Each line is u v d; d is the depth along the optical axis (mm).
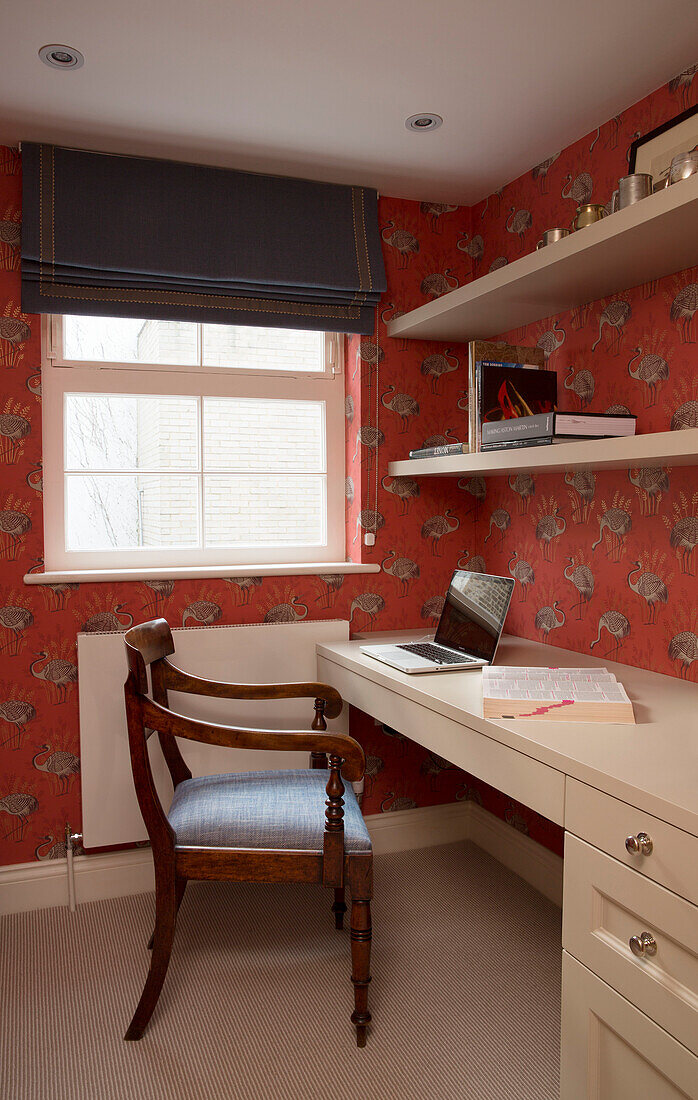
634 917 1247
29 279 2322
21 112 2137
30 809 2416
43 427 2469
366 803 2779
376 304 2709
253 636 2541
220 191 2490
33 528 2375
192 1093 1650
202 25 1750
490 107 2123
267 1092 1651
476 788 2887
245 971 2082
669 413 1997
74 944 2229
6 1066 1730
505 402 2266
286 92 2041
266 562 2762
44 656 2404
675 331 1971
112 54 1860
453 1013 1905
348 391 2822
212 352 2715
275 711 2557
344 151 2389
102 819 2416
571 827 1376
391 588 2789
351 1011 1915
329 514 2842
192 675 2383
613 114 2162
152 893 2537
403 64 1917
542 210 2465
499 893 2510
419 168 2516
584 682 1821
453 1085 1668
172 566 2656
